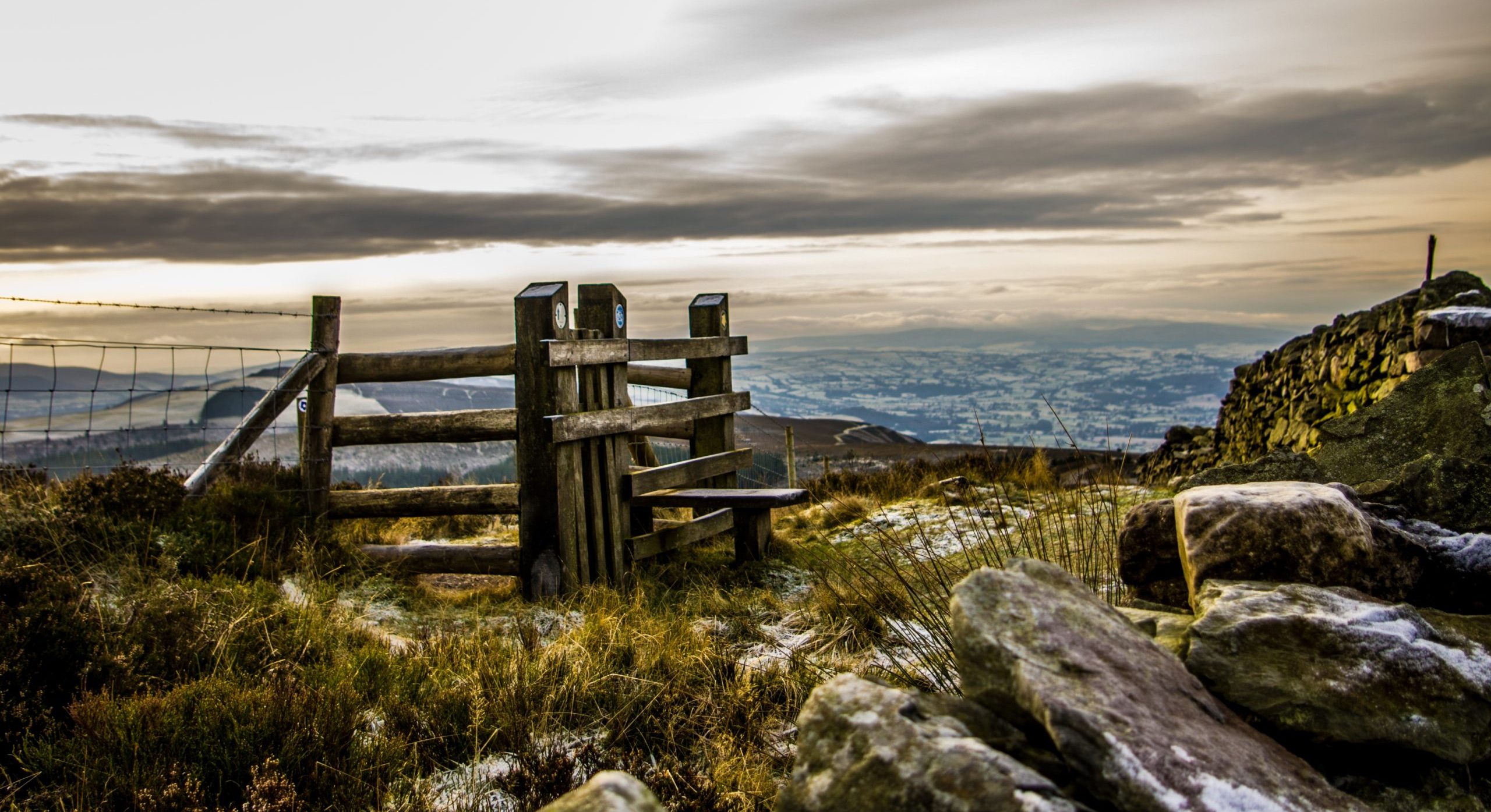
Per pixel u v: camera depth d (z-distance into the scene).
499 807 3.83
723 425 9.95
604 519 8.19
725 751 4.22
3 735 4.04
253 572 6.86
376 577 7.46
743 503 8.42
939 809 2.12
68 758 3.87
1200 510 3.84
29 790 3.80
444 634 6.04
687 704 4.73
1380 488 4.94
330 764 3.99
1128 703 2.52
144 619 5.16
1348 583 3.64
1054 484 11.28
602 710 4.79
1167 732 2.48
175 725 4.07
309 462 8.00
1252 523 3.69
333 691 4.61
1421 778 2.92
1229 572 3.68
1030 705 2.43
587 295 8.52
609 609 6.63
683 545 9.12
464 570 7.68
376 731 4.49
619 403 8.45
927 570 6.21
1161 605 4.16
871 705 2.46
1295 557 3.63
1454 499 4.75
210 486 7.85
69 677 4.55
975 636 2.65
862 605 6.06
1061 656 2.61
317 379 8.06
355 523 8.82
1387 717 2.94
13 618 4.68
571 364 7.67
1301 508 3.70
